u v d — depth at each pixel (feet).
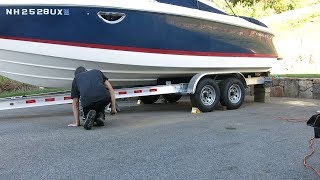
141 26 26.86
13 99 26.17
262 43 35.17
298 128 23.50
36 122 26.58
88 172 15.03
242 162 16.29
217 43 30.94
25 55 25.04
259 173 14.84
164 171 15.12
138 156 17.25
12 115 31.01
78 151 18.12
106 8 25.50
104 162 16.35
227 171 15.10
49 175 14.70
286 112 30.45
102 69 27.04
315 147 18.71
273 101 38.37
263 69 36.24
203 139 20.49
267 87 37.47
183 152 17.90
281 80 42.32
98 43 25.81
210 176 14.53
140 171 15.14
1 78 51.06
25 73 26.66
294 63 51.88
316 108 32.58
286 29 66.69
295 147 18.72
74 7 24.81
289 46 57.06
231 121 26.20
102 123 24.29
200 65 30.14
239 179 14.19
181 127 23.97
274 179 14.17
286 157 17.01
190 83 30.25
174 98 40.09
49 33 24.72
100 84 23.22
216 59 31.01
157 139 20.54
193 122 25.90
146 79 30.09
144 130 23.07
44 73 26.66
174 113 30.96
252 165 15.85
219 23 30.94
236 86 32.96
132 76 28.89
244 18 34.47
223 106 32.37
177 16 28.35
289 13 76.38
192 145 19.19
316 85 39.63
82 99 23.07
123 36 26.37
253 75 36.81
